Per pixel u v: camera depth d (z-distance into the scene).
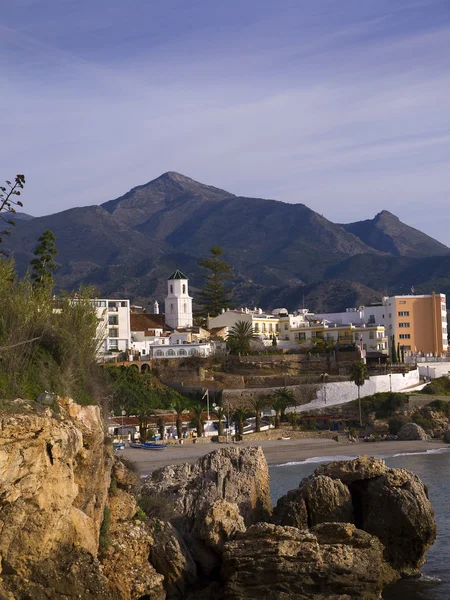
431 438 124.44
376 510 46.50
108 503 38.56
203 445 107.00
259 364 143.62
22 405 32.75
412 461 98.31
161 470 48.84
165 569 38.38
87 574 32.91
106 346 139.75
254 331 170.75
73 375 40.09
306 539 38.97
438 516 61.59
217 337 164.62
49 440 32.03
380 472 48.34
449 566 47.88
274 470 89.31
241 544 38.69
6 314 39.47
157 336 158.50
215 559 40.78
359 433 126.38
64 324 41.84
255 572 37.72
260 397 130.38
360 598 38.19
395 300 185.62
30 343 38.47
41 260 111.75
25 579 31.16
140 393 124.81
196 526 42.28
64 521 32.72
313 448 110.50
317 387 135.62
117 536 37.47
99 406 39.62
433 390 142.50
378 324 185.25
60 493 32.38
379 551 40.06
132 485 43.31
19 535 31.08
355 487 48.62
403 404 132.12
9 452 30.41
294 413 130.12
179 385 133.50
